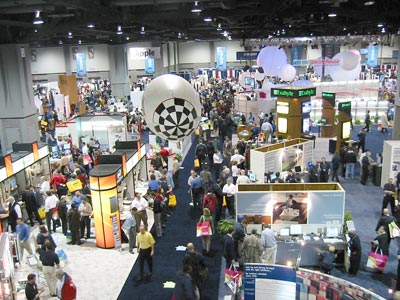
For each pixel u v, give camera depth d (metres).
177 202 14.59
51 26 16.28
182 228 12.45
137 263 10.46
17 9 13.62
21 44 18.72
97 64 44.78
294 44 32.06
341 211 10.09
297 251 9.80
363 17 15.79
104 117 20.19
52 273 9.04
